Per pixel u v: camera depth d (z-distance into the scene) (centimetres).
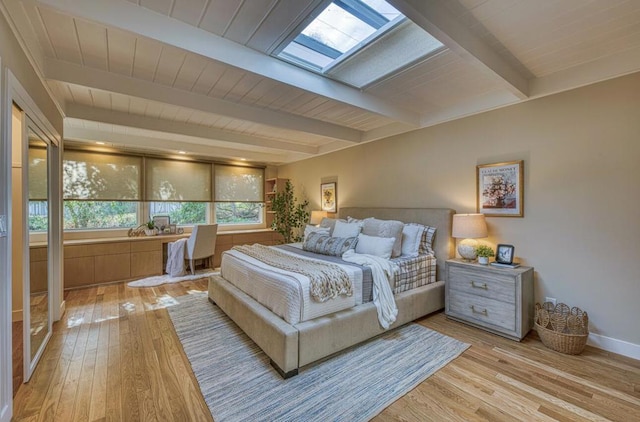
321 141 513
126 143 446
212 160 610
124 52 213
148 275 495
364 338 254
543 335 250
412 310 299
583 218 253
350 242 340
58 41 199
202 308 353
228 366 225
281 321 226
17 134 237
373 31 199
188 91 282
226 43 203
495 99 297
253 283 277
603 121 241
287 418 170
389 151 424
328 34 203
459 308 304
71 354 241
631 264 231
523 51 219
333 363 229
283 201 615
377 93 298
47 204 261
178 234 554
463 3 167
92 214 491
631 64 219
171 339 270
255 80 259
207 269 556
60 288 315
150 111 340
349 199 497
